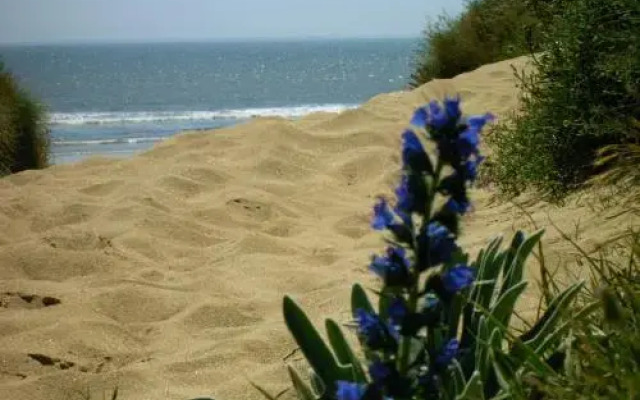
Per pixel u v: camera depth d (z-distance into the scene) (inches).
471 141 64.6
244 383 146.2
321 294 186.9
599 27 223.6
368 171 300.2
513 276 100.3
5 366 162.4
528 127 241.9
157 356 166.7
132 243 228.2
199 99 1984.5
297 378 92.7
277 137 330.3
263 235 233.1
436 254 66.1
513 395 88.0
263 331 171.0
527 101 255.6
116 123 1116.5
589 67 224.7
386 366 67.4
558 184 219.8
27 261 213.0
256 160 306.7
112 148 771.4
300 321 89.2
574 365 98.5
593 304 99.1
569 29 232.4
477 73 395.2
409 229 67.2
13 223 250.5
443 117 64.5
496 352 91.7
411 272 68.2
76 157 695.1
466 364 94.3
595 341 95.1
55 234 229.0
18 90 483.2
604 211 182.7
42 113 486.9
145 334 178.2
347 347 92.2
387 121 344.5
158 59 6766.7
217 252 226.8
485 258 103.8
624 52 216.4
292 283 199.8
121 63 5669.3
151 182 282.0
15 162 466.9
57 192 279.7
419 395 69.7
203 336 174.9
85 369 162.4
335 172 300.5
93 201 269.4
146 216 247.1
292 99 1980.8
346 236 240.8
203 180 287.1
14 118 458.0
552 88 236.5
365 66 4997.5
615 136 214.1
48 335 173.2
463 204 65.5
